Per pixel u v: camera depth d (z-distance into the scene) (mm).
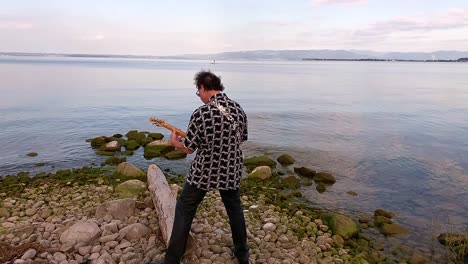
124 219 5602
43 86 37000
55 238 4922
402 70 123000
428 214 7289
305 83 52094
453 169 10516
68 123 17281
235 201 3926
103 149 11828
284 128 16703
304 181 9047
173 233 3807
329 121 18922
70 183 8219
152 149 11539
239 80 56969
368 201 7902
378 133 15797
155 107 24016
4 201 6891
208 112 3367
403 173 10062
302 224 6105
